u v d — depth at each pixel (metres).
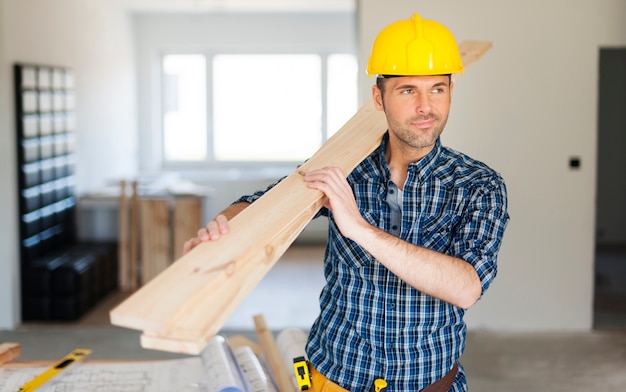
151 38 10.02
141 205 7.61
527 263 5.84
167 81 10.26
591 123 5.71
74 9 7.57
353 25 10.07
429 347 1.93
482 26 5.64
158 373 2.57
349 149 1.95
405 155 1.94
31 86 6.27
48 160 6.75
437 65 1.81
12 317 6.09
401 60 1.81
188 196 7.71
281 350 2.98
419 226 1.92
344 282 1.96
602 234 9.86
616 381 4.86
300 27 10.09
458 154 1.98
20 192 6.15
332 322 2.00
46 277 6.19
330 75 10.30
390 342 1.92
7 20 5.92
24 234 6.19
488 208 1.85
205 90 10.27
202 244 1.62
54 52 6.99
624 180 9.77
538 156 5.74
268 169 10.40
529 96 5.69
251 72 10.30
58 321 6.25
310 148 10.41
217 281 1.46
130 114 9.74
